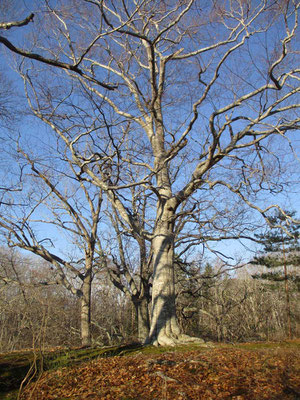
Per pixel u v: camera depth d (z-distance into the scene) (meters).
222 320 18.77
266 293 29.92
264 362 7.94
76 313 17.67
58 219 16.72
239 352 8.79
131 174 15.16
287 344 10.70
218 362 7.79
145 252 16.12
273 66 9.53
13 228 15.20
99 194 17.67
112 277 16.91
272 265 28.66
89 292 16.31
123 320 21.58
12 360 8.41
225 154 10.64
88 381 6.88
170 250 11.09
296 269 29.66
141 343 11.19
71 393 6.35
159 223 11.42
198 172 11.12
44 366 7.78
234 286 30.03
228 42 10.63
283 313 29.94
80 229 17.38
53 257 16.00
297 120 10.76
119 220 16.86
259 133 10.94
